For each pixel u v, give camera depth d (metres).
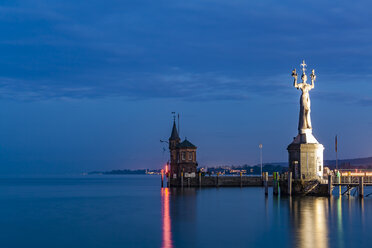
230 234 60.28
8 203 112.44
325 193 98.75
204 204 97.38
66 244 56.38
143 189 185.62
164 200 112.06
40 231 65.62
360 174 106.56
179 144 165.50
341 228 62.81
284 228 63.59
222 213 81.12
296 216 73.44
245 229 63.69
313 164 100.00
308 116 101.62
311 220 69.44
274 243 54.50
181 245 54.31
